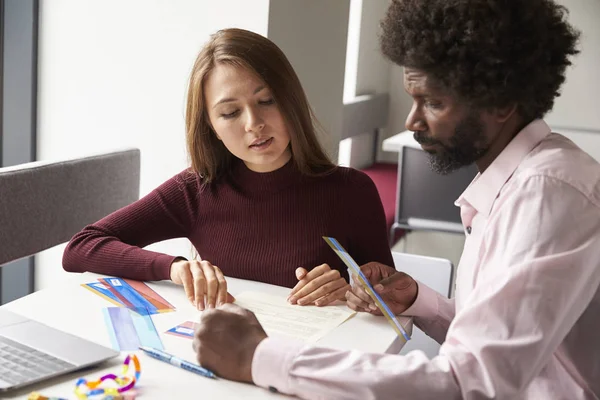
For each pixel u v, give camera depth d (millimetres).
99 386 1064
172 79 2434
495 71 1094
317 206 1729
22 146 2639
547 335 1024
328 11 2805
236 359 1121
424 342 1926
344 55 3043
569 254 1044
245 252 1732
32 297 1465
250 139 1604
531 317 1023
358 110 4812
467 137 1151
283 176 1725
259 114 1595
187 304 1479
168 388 1096
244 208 1746
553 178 1090
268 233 1729
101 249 1654
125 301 1471
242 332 1138
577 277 1047
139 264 1597
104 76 2516
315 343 1304
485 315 1038
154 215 1800
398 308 1465
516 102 1133
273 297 1537
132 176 2326
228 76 1585
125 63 2482
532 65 1112
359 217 1746
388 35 1179
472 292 1091
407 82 1164
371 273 1503
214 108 1616
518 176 1134
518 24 1103
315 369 1072
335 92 2990
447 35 1101
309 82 2705
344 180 1750
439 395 1013
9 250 1900
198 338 1146
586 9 5191
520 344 1013
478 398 1011
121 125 2521
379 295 1427
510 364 1013
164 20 2414
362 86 5176
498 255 1100
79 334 1295
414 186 3629
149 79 2461
